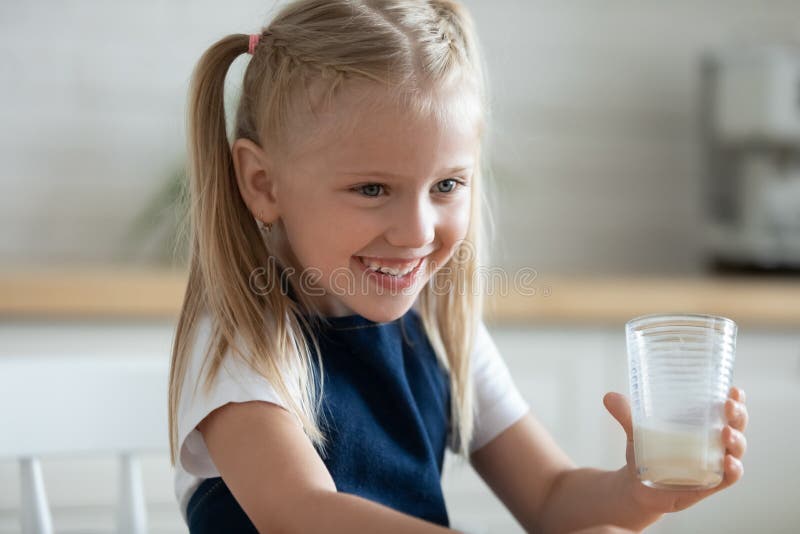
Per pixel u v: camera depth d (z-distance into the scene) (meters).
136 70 2.82
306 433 1.06
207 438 1.03
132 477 1.35
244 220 1.12
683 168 3.10
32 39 2.76
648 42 3.07
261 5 2.81
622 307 2.33
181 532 2.15
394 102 0.99
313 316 1.17
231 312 1.08
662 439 0.82
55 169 2.79
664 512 1.05
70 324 2.12
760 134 2.68
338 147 1.00
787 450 2.40
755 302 2.39
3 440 1.27
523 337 2.30
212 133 1.13
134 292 2.14
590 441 2.33
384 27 1.03
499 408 1.30
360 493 1.15
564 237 3.05
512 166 3.01
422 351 1.27
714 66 2.87
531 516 1.24
